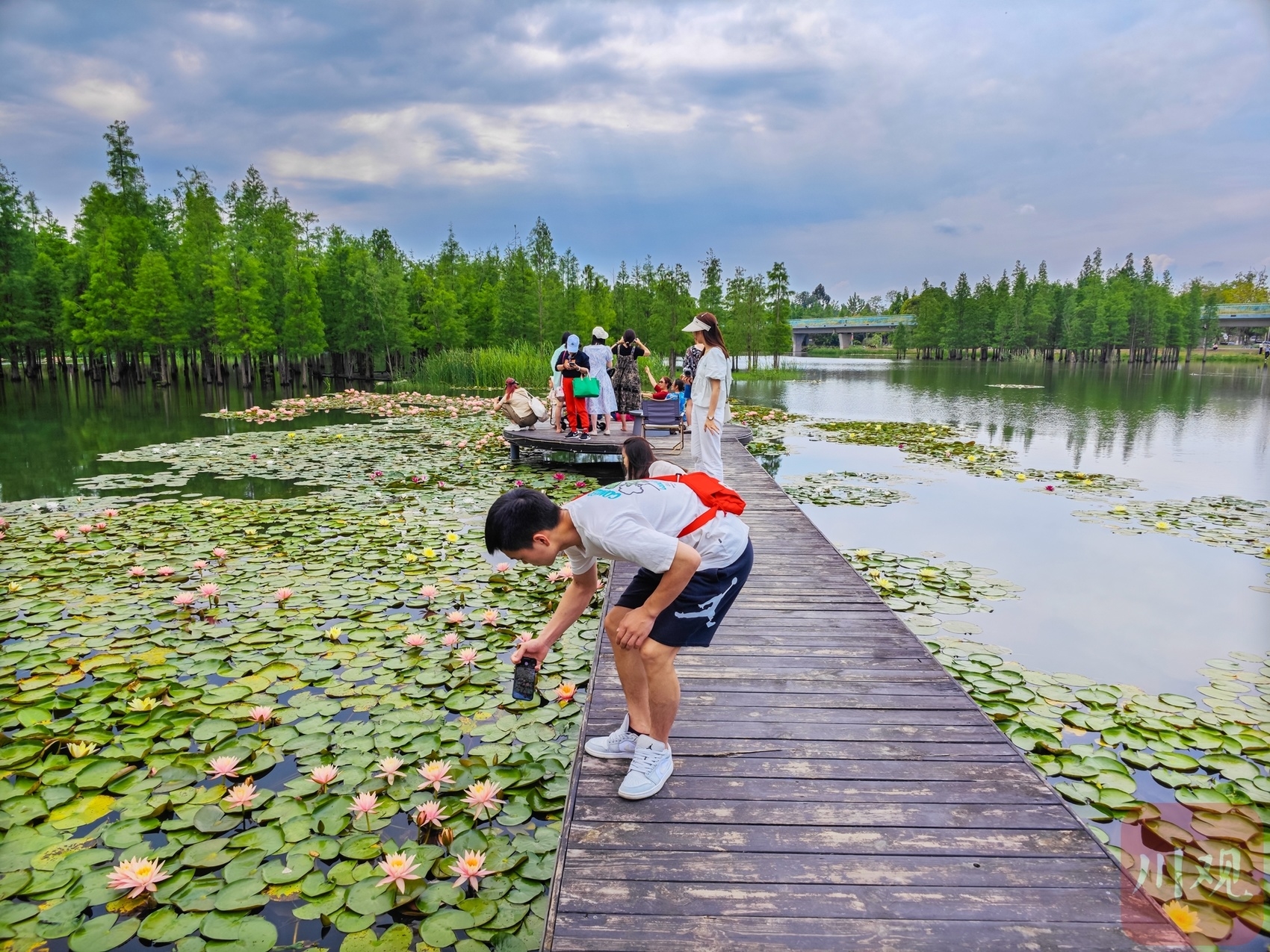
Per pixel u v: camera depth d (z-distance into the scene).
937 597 5.04
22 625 4.28
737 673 3.27
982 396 23.73
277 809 2.67
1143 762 3.02
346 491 8.29
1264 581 5.44
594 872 2.00
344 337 29.73
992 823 2.23
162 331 27.31
